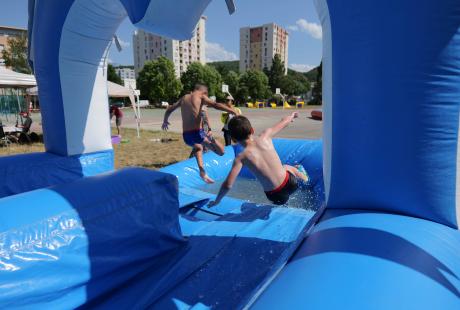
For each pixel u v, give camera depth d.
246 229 3.66
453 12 1.80
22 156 5.12
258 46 102.81
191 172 6.51
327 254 1.70
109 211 2.74
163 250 3.14
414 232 1.85
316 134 14.05
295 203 5.41
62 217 2.46
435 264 1.60
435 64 1.87
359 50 2.03
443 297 1.40
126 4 2.80
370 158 2.14
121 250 2.75
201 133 4.91
